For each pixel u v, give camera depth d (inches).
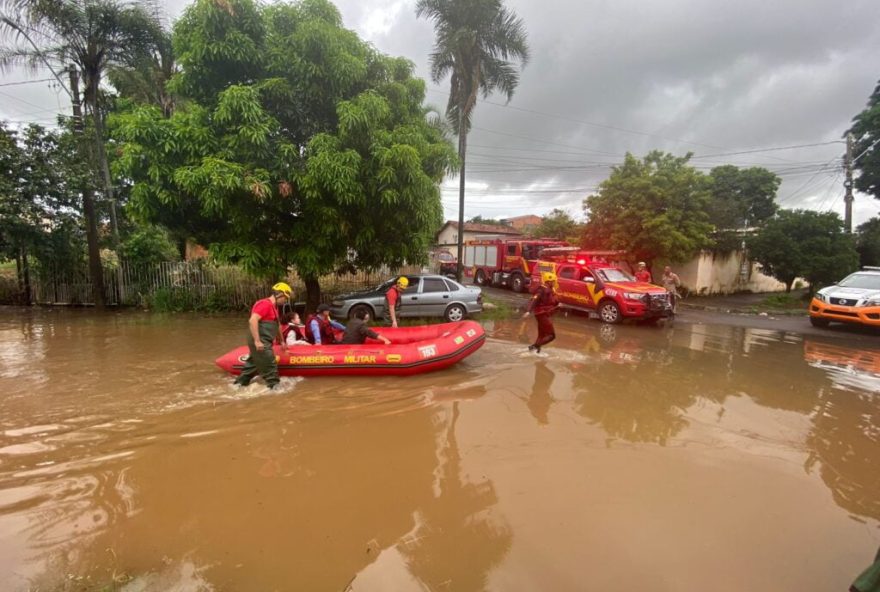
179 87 370.9
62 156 494.9
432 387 245.0
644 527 123.6
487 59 632.4
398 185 366.3
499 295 744.3
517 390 243.0
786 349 359.3
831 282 725.3
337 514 128.3
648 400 229.8
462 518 127.1
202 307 517.0
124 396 220.5
